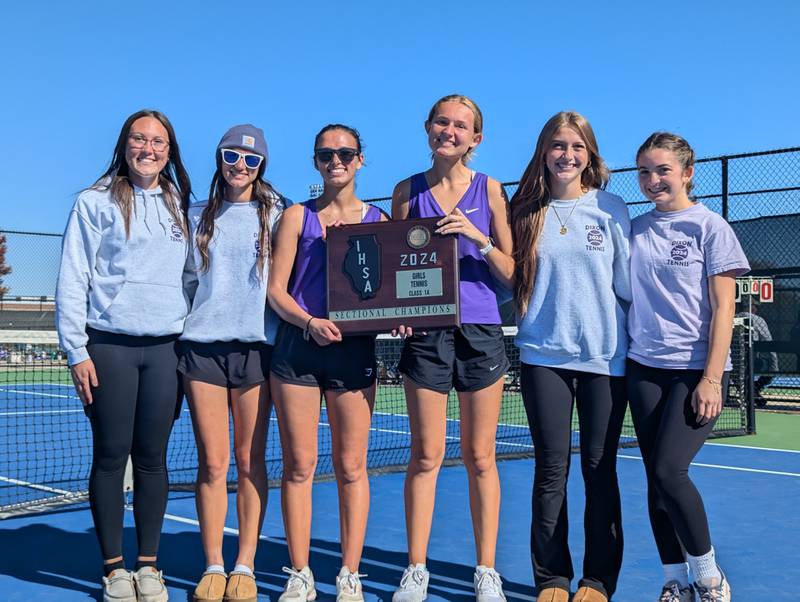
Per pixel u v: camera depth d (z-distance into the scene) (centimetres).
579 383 386
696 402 359
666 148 375
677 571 378
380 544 505
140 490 405
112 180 399
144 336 394
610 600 404
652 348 372
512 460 826
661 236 377
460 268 400
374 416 1241
